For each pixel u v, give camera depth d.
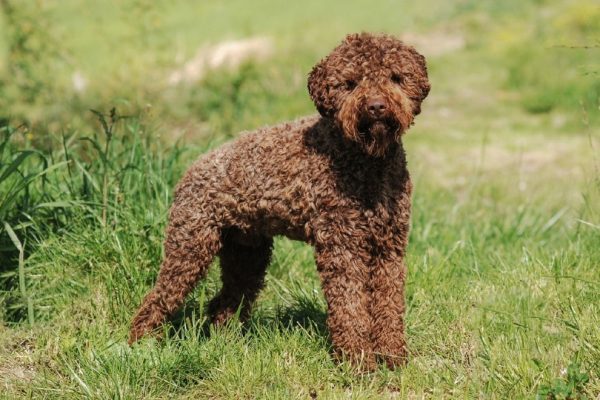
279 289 8.73
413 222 10.70
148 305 7.48
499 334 7.35
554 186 13.97
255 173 7.02
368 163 6.68
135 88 14.11
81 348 7.37
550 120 19.31
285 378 6.74
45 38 13.70
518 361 6.69
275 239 9.62
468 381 6.62
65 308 8.03
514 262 9.19
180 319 7.92
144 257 8.31
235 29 30.09
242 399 6.56
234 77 18.66
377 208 6.76
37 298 8.19
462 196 13.56
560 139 17.67
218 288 8.65
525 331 7.20
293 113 18.08
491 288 8.46
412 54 6.82
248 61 20.36
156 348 7.09
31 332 7.73
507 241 10.48
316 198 6.77
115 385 6.52
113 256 8.36
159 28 15.78
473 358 7.11
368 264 7.06
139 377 6.70
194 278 7.37
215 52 24.39
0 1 13.42
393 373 6.86
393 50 6.69
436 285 8.53
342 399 6.37
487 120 19.62
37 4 13.37
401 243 7.00
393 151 6.79
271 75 21.02
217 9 35.94
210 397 6.66
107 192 8.93
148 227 8.52
